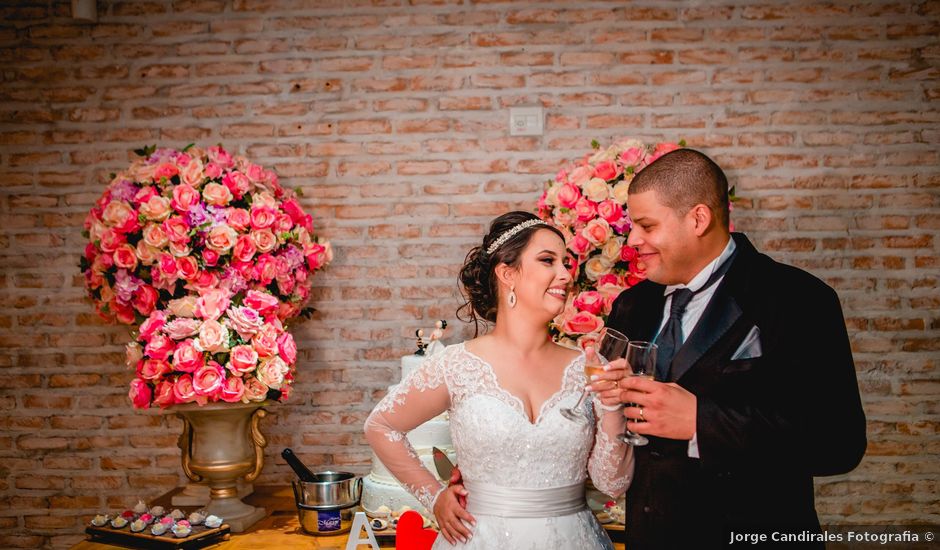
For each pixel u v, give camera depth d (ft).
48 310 11.21
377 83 11.05
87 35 11.13
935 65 10.80
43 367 11.21
